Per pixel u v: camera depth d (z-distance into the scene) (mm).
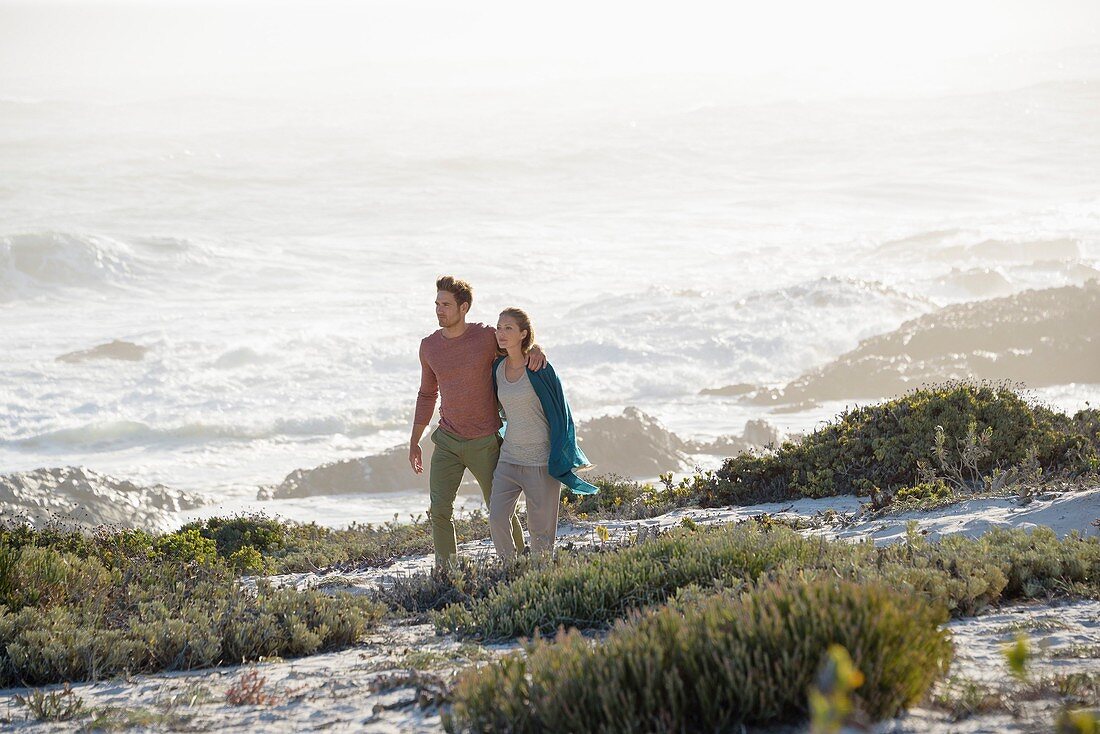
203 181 145750
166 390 39938
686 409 37281
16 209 119125
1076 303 42250
